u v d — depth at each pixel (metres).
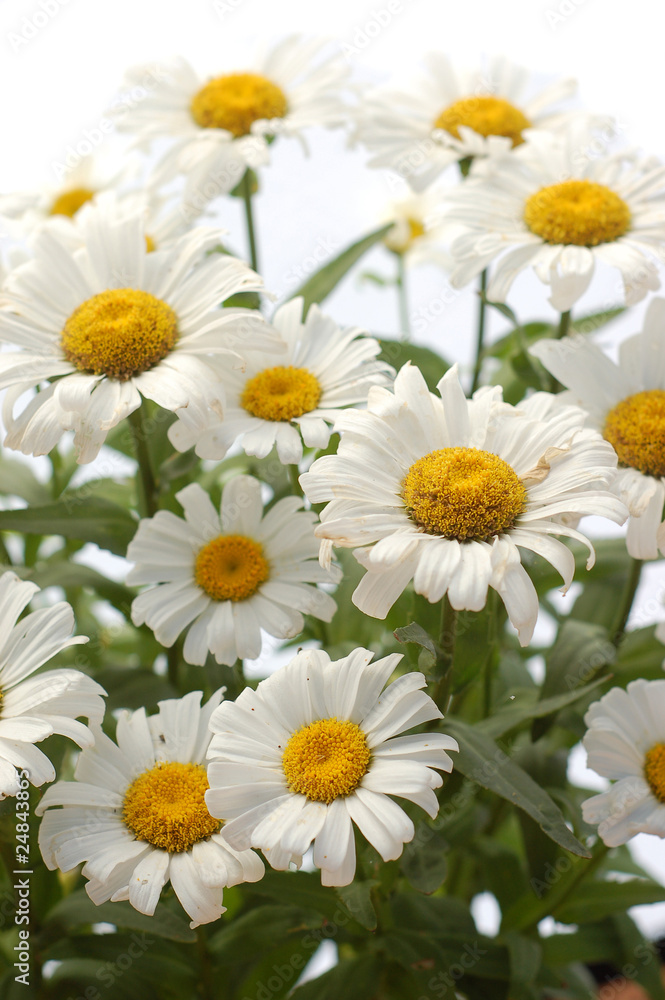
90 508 0.69
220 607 0.66
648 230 0.69
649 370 0.67
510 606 0.59
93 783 0.62
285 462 0.65
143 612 0.66
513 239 0.69
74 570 0.70
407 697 0.61
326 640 0.71
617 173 0.71
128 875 0.61
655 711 0.64
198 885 0.60
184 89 0.75
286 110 0.75
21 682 0.62
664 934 0.78
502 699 0.71
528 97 0.79
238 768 0.60
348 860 0.59
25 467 0.75
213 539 0.67
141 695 0.68
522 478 0.61
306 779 0.60
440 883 0.63
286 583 0.66
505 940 0.68
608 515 0.59
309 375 0.67
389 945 0.67
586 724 0.66
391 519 0.60
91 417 0.63
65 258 0.67
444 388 0.63
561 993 0.72
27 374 0.64
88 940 0.66
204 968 0.66
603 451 0.61
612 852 0.76
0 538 0.73
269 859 0.59
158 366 0.65
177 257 0.67
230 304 0.71
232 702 0.61
